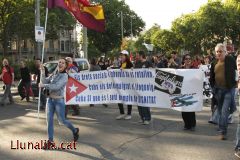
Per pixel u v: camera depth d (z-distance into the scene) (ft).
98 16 44.78
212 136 33.45
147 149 29.09
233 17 215.31
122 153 28.02
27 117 46.03
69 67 44.06
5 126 39.86
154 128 37.58
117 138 33.14
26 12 153.07
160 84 38.17
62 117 30.55
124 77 40.88
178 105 36.70
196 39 232.32
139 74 39.63
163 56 75.92
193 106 36.04
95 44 275.59
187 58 39.01
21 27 164.55
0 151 28.99
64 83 30.04
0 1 145.28
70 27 211.20
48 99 30.42
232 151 28.19
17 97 73.41
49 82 31.09
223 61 31.35
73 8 43.34
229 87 31.22
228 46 42.27
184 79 36.63
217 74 31.55
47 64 62.44
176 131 35.91
